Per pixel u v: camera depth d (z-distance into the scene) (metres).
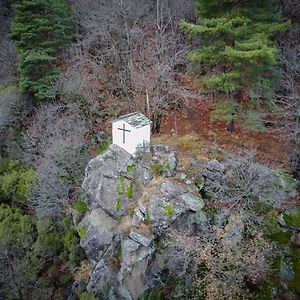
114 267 17.66
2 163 24.47
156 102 20.03
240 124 19.84
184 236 15.70
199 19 18.27
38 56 23.28
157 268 16.72
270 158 18.30
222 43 16.95
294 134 17.67
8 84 27.34
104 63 24.33
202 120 20.53
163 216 16.33
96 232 18.20
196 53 17.94
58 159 21.66
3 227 21.03
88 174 18.84
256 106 19.58
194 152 18.23
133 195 17.80
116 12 24.53
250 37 16.92
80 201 20.27
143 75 20.55
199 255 15.30
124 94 23.41
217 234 15.50
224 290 14.69
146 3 25.25
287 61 18.86
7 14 30.45
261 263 15.38
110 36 24.48
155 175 17.56
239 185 16.75
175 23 23.20
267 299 15.54
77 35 25.70
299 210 16.91
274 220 16.70
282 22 19.31
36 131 24.02
